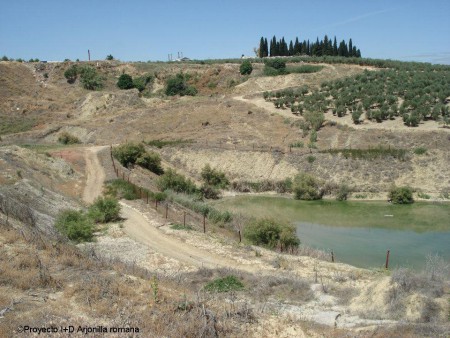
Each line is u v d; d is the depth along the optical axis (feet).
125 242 92.32
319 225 131.13
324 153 186.19
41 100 310.24
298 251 97.45
